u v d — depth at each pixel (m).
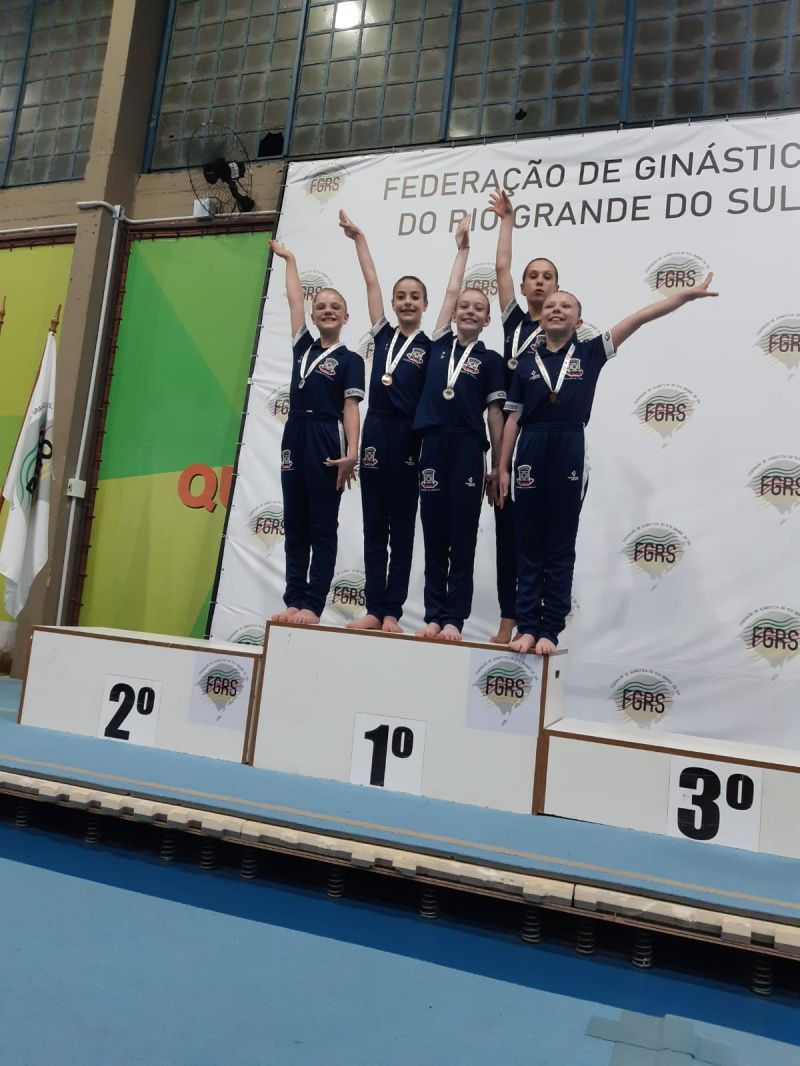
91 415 6.56
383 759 3.78
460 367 4.55
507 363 5.09
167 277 6.63
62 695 4.45
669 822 3.35
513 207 5.57
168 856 3.15
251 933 2.54
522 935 2.66
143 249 6.75
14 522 5.41
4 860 3.02
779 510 4.82
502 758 3.61
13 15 7.80
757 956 2.39
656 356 5.10
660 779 3.39
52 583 6.36
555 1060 1.92
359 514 5.55
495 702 3.65
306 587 4.99
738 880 2.80
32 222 7.16
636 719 4.94
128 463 6.50
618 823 3.42
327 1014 2.08
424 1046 1.96
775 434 4.86
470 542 4.47
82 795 3.19
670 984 2.40
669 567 4.97
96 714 4.36
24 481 5.49
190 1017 2.02
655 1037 2.06
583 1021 2.13
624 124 5.53
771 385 4.91
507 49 6.18
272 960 2.37
